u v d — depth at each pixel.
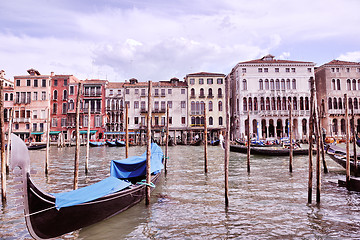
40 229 5.46
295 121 45.97
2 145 9.04
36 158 24.34
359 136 36.22
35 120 46.41
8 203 8.90
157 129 46.84
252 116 45.78
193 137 47.38
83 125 47.16
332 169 15.73
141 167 10.34
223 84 48.69
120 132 46.12
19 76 46.75
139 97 47.94
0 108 9.05
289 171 15.12
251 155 24.39
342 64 45.25
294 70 46.56
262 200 9.16
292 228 6.73
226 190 8.45
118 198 7.35
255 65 46.28
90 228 6.72
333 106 44.78
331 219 7.31
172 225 6.95
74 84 47.00
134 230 6.61
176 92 48.47
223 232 6.52
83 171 16.19
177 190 10.69
